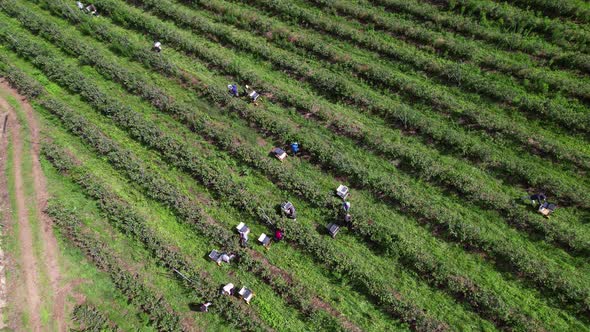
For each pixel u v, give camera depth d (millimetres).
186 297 27688
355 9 41719
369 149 33094
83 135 35250
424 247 28281
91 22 43375
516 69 35781
